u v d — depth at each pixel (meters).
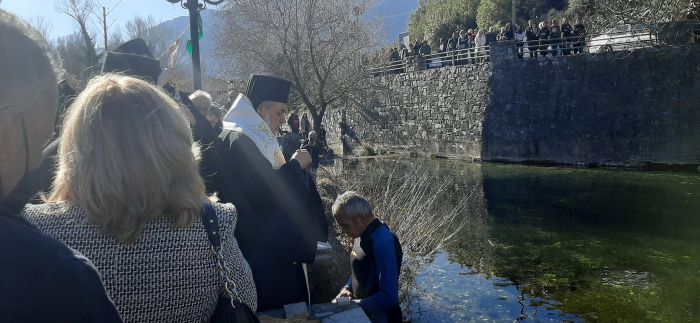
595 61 21.89
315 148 11.30
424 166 23.00
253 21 19.50
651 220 12.88
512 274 9.20
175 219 1.57
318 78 20.05
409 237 7.18
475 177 20.12
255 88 3.51
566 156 22.66
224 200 2.88
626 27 22.00
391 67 31.06
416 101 29.05
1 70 1.09
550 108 23.02
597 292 8.42
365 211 4.03
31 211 1.57
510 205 14.89
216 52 20.77
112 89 1.57
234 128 3.11
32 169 1.20
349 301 3.03
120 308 1.51
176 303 1.56
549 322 7.30
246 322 1.67
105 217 1.49
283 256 2.89
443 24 43.38
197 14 5.07
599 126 21.86
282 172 2.96
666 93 20.34
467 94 25.80
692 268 9.52
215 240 1.64
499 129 24.31
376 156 26.95
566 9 37.38
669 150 20.33
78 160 1.52
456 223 12.72
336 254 6.00
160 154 1.53
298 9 19.52
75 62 20.47
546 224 12.81
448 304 7.69
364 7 20.72
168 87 3.61
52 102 1.20
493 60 24.48
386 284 3.78
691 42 20.14
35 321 1.02
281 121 3.61
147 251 1.54
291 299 2.94
